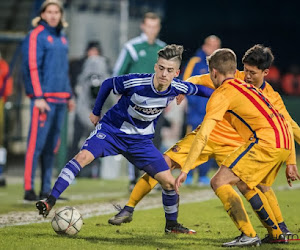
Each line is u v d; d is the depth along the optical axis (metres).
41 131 22.62
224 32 62.56
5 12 43.53
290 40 61.53
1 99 30.72
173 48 14.16
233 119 13.74
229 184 13.34
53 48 22.56
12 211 19.62
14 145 37.69
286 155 13.62
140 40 25.80
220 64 13.77
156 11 41.62
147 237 14.73
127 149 15.05
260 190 14.84
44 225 16.44
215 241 14.33
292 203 22.08
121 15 38.69
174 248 13.23
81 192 26.56
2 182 29.16
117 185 30.27
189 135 15.71
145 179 15.65
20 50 39.00
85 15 37.94
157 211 19.92
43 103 22.39
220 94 13.51
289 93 57.12
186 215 19.03
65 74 23.12
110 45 38.34
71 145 33.16
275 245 13.66
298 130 14.80
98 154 14.89
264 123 13.41
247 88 13.64
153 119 15.03
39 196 23.31
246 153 13.30
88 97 32.28
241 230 13.38
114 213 19.44
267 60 14.45
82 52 37.59
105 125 15.05
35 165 22.70
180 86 14.96
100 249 12.94
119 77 14.82
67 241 13.88
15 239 14.11
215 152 16.08
